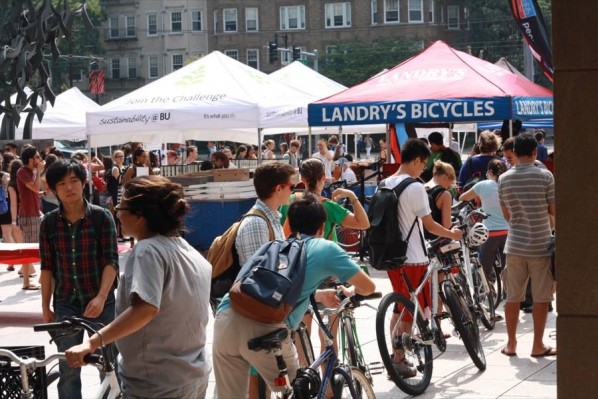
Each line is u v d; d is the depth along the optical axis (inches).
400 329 311.3
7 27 933.2
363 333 410.3
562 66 184.2
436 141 626.5
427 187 427.5
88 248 263.7
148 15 3211.1
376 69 2928.2
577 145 184.4
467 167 557.0
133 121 690.2
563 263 186.1
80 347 174.9
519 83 583.8
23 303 523.8
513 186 343.6
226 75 716.7
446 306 340.2
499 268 450.0
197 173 700.7
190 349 185.6
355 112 575.2
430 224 323.9
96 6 3075.8
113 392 197.2
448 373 338.0
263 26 3083.2
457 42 3006.9
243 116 686.5
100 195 829.2
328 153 895.1
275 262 216.5
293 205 240.1
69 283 264.7
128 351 183.8
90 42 3107.8
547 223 346.0
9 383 206.5
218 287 254.7
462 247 394.3
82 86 3149.6
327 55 2974.9
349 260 229.0
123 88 3243.1
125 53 3240.7
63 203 263.3
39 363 199.9
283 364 209.9
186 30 3176.7
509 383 323.0
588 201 184.4
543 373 334.3
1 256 452.4
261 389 236.4
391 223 320.2
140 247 181.9
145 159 806.5
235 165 971.9
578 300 185.6
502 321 432.8
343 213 312.0
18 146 960.3
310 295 232.8
